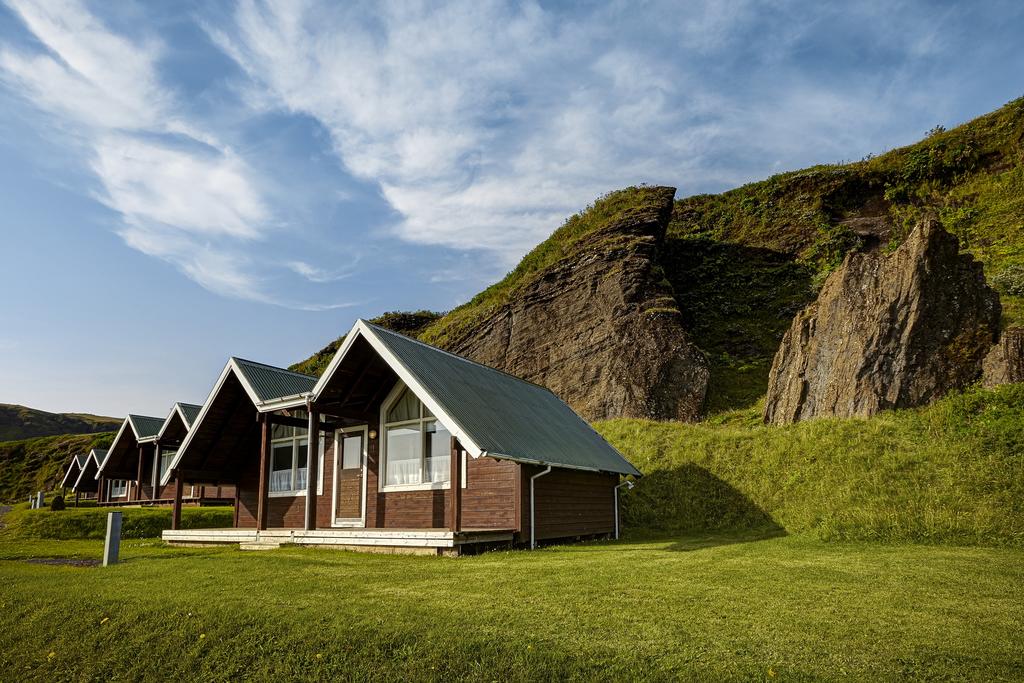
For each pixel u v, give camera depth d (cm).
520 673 592
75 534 2327
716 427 2831
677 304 3875
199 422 1898
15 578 1092
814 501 1845
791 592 849
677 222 5347
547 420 1878
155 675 694
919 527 1492
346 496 1764
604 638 648
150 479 3491
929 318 2231
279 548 1509
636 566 1080
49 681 710
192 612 810
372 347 1549
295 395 1619
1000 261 3231
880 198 4650
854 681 533
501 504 1502
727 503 2073
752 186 5494
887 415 2131
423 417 1658
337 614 757
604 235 4238
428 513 1594
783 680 539
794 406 2573
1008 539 1372
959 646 606
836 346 2523
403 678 616
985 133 4650
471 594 844
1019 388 1895
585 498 1803
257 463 2045
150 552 1603
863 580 938
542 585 898
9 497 6044
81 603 890
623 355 3409
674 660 587
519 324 4138
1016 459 1634
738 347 3647
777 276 4194
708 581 929
